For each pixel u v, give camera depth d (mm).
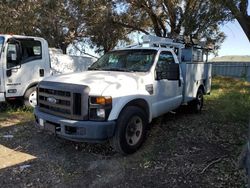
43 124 5004
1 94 7867
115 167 4559
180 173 4281
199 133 6152
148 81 5570
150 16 17203
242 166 4191
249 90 12383
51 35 14656
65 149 5316
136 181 4098
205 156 4855
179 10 15406
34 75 8570
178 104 6922
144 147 5324
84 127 4465
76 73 5438
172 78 6211
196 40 10016
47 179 4207
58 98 4797
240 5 6875
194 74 7703
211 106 9406
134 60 6125
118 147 4824
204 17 10039
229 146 5336
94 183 4082
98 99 4508
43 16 13734
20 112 8328
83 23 15406
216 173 4227
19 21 13227
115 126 4699
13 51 8023
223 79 19000
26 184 4062
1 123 7109
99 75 5160
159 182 4047
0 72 7809
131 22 17703
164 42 7441
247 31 7039
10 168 4547
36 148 5375
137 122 5156
